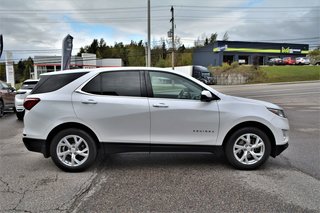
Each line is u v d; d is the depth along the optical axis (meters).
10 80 32.09
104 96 5.09
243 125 5.23
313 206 3.82
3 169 5.35
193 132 5.12
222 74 42.75
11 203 3.93
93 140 5.13
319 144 7.15
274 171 5.18
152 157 6.06
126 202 3.96
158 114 5.05
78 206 3.84
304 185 4.52
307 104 16.59
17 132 9.16
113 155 6.21
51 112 5.06
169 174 5.05
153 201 3.98
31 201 3.99
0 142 7.66
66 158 5.18
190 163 5.66
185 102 5.12
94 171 5.22
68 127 5.14
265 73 43.88
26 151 6.67
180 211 3.70
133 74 5.19
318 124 10.01
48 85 5.24
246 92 26.28
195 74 42.03
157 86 5.18
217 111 5.11
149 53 28.97
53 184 4.61
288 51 65.31
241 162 5.21
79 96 5.09
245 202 3.94
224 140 5.22
